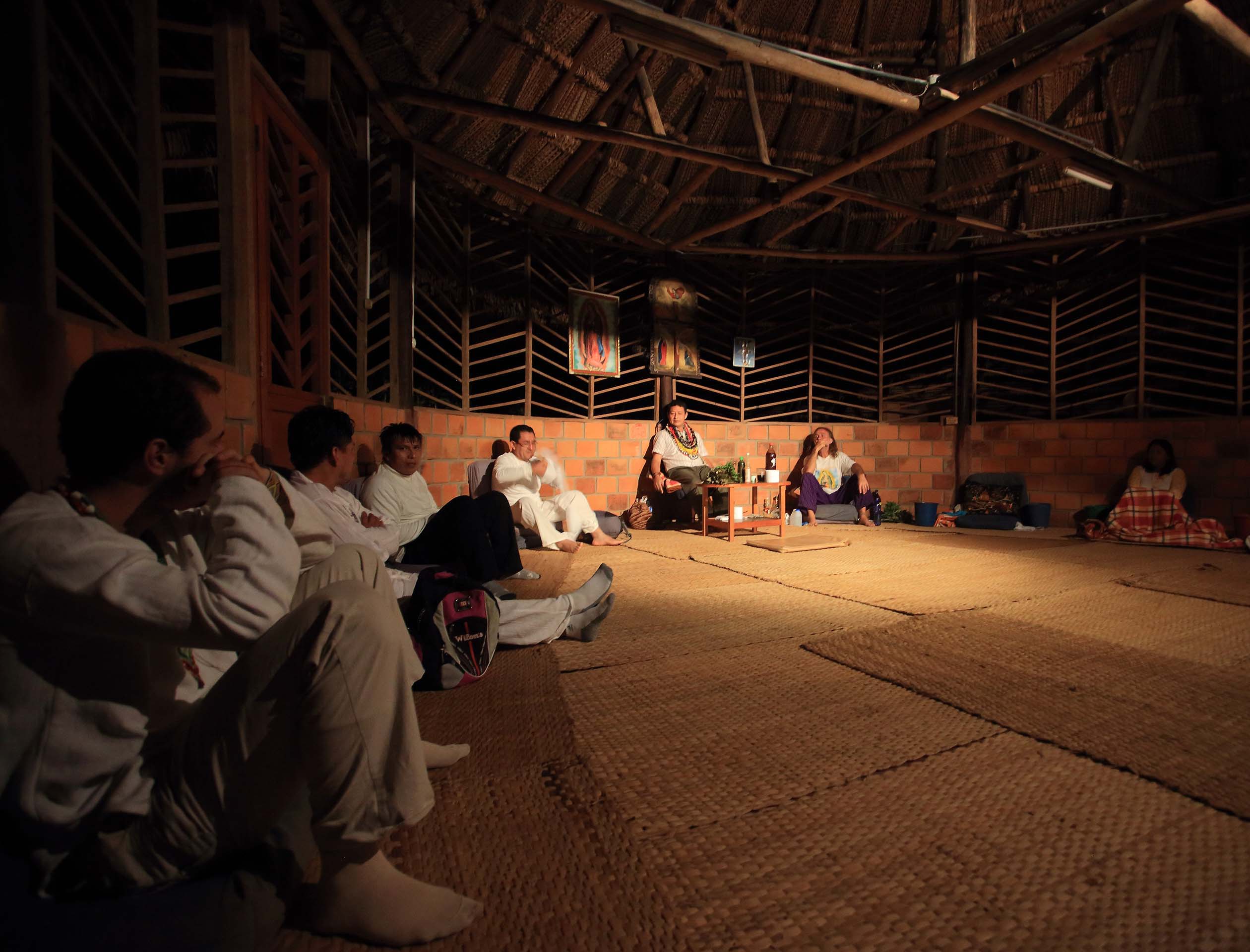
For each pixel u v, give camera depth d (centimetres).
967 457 814
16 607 87
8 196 181
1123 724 206
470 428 653
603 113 541
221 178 307
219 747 96
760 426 823
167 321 267
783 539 595
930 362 827
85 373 95
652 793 164
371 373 543
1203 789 166
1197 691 235
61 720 90
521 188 606
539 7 504
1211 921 119
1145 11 370
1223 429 685
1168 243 723
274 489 139
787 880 130
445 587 240
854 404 873
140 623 88
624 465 759
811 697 230
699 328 827
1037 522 736
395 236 567
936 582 427
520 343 739
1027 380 810
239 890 97
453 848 140
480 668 239
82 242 221
